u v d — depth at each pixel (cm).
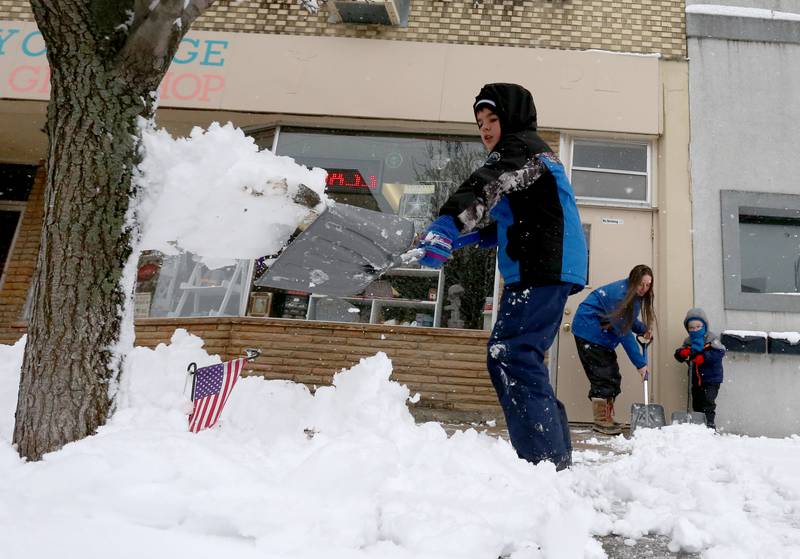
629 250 735
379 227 273
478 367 670
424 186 762
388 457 231
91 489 202
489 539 176
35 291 278
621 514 232
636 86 744
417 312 713
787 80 748
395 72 764
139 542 171
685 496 248
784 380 674
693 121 738
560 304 296
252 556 167
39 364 269
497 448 275
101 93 282
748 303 693
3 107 794
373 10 752
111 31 287
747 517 225
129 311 291
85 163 278
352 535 182
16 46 791
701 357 634
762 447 460
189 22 301
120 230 283
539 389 289
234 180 278
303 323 700
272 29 790
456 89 755
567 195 303
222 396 288
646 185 749
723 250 707
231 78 771
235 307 736
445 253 273
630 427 616
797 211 716
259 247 304
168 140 297
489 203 282
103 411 274
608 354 631
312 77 769
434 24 779
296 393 396
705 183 723
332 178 774
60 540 168
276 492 202
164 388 373
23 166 926
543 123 740
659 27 766
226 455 233
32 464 231
